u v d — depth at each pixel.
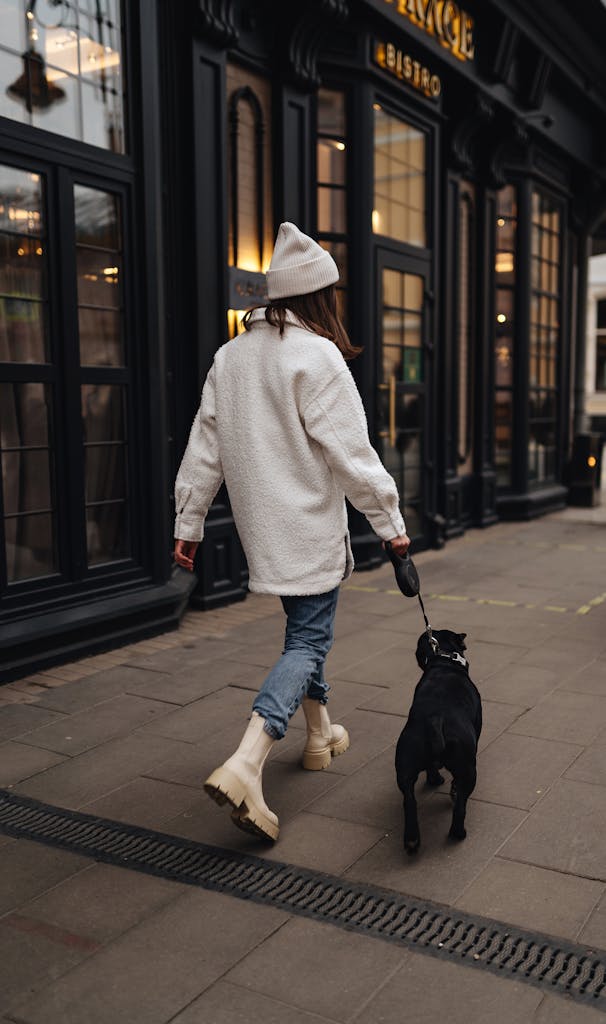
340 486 2.85
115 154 5.06
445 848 2.73
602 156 12.62
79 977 2.12
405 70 7.82
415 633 5.41
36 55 4.61
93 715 4.00
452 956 2.19
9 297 4.53
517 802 3.06
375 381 7.75
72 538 4.92
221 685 4.42
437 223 8.72
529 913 2.37
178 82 5.92
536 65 9.76
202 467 2.89
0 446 4.53
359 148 7.38
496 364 10.73
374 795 3.12
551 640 5.25
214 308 6.20
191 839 2.83
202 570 6.18
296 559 2.77
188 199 5.98
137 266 5.27
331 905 2.43
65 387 4.83
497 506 11.02
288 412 2.72
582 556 8.41
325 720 3.37
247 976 2.12
